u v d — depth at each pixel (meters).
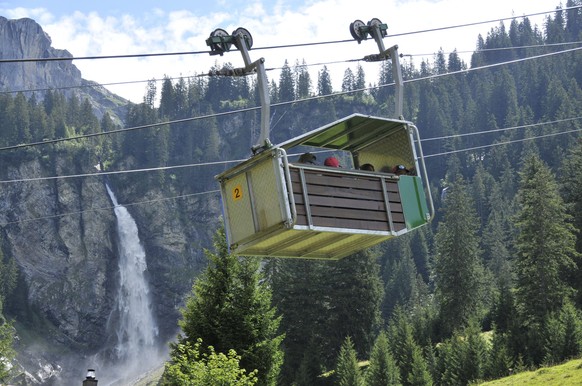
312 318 89.25
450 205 108.19
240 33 16.55
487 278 118.94
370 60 18.02
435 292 100.69
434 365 72.50
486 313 94.81
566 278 84.19
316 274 92.31
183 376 31.28
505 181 199.62
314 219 15.45
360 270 94.81
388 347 76.25
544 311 76.38
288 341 87.38
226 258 43.88
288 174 15.29
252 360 42.16
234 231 15.95
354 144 17.91
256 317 43.28
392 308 144.38
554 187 85.25
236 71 16.42
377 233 16.14
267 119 15.84
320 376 78.88
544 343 65.94
